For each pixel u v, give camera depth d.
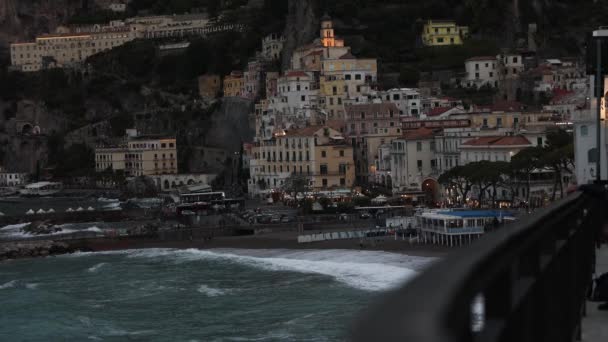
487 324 12.87
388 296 10.05
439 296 10.03
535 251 17.78
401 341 9.29
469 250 12.08
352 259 195.50
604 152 88.12
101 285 181.25
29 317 146.25
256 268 195.38
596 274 44.38
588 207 35.66
